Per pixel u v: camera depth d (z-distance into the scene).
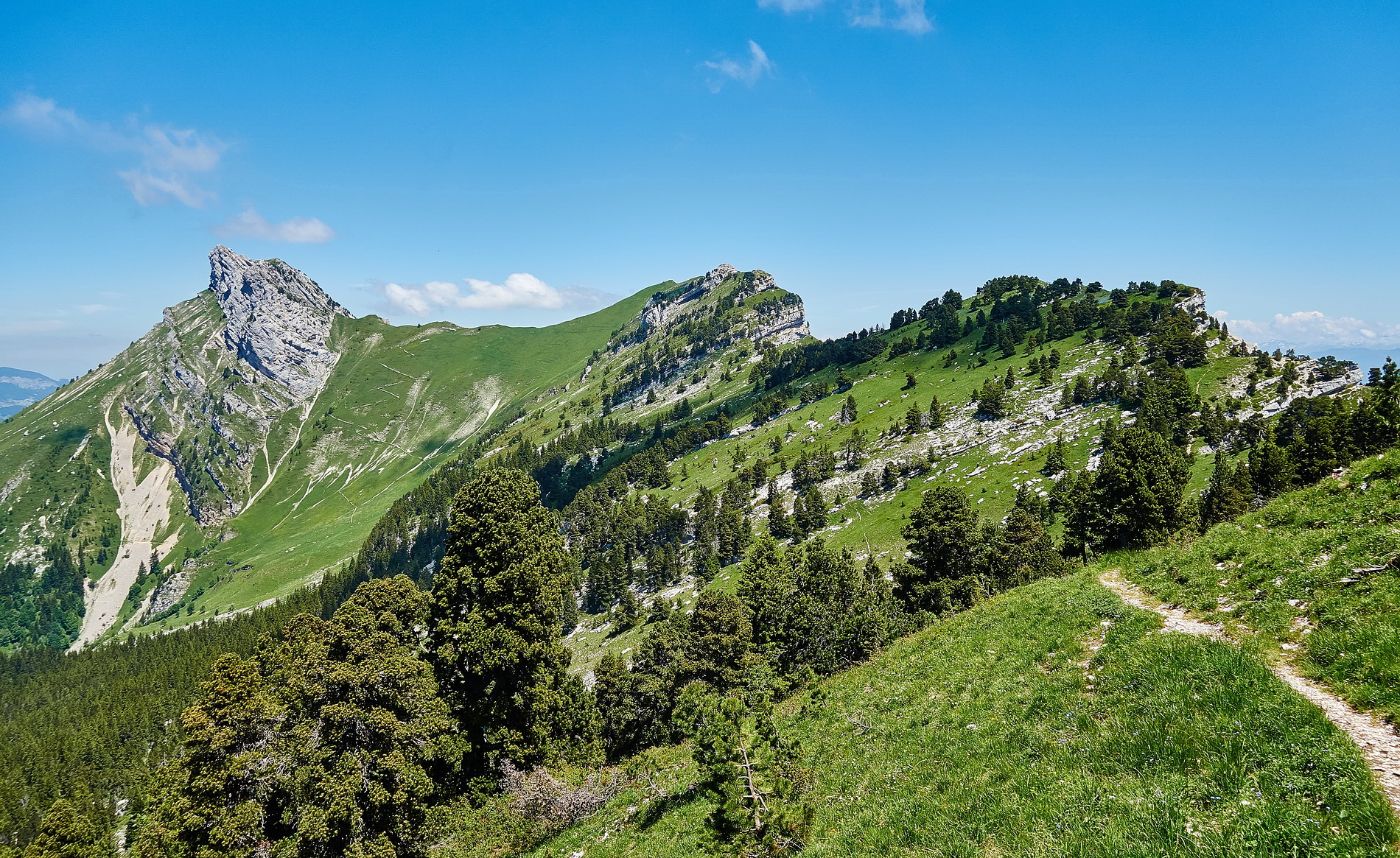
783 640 69.75
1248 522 24.59
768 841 16.88
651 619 147.88
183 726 32.00
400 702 35.78
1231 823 10.30
